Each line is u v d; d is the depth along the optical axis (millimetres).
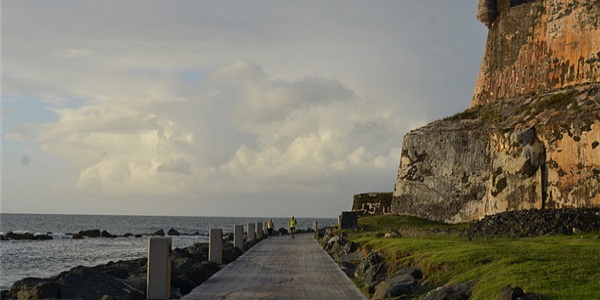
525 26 43750
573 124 32312
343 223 38781
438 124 48031
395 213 47156
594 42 37594
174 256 25750
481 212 41219
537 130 34969
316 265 24578
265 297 16031
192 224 182000
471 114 47156
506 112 42031
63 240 74188
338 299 15648
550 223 25641
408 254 20047
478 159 42844
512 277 12969
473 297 12555
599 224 24625
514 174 35812
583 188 30891
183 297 16094
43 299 16359
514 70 44188
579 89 35250
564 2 40375
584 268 13203
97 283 17625
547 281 12219
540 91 40312
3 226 132125
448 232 31859
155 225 163625
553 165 33219
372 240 26578
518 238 24250
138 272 23828
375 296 16031
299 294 16516
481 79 48500
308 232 71875
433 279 15930
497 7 47500
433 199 44594
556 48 40531
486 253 16641
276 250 33625
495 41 47156
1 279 31328
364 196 53594
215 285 18484
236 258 28078
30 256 47844
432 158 45688
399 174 47781
